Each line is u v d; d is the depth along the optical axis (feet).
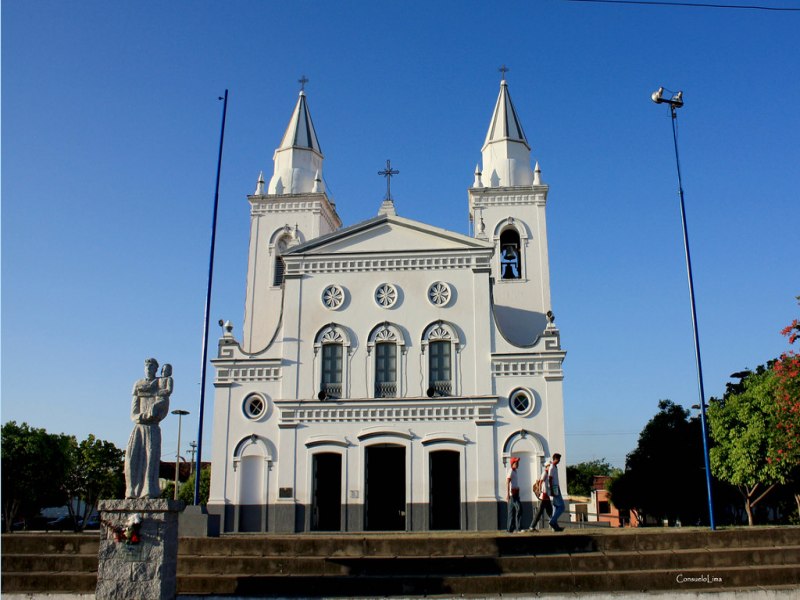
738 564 67.72
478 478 111.75
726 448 155.22
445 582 64.44
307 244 123.34
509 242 140.97
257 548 72.69
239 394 118.83
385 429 114.32
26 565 67.97
